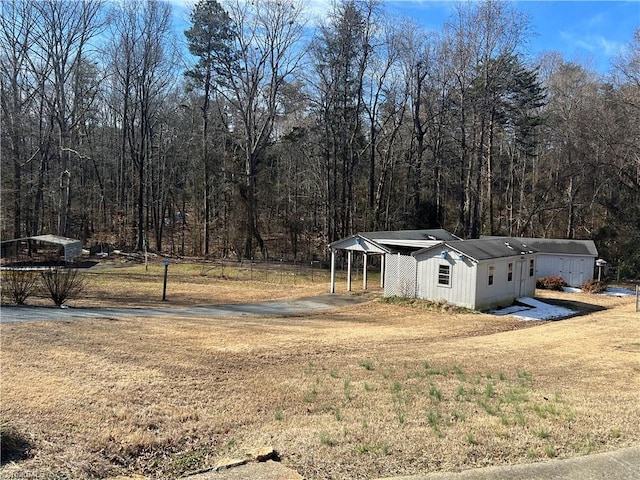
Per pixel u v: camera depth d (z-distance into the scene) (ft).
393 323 56.75
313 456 17.31
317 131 129.80
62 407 22.54
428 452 17.67
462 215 127.85
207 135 130.93
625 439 19.10
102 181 162.50
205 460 17.85
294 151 156.04
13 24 110.93
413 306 68.08
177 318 52.21
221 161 135.95
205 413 22.94
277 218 154.20
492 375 31.01
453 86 121.90
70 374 28.19
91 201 156.76
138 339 39.29
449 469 16.24
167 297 70.38
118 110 142.31
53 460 16.90
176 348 36.96
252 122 127.54
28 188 125.90
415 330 51.85
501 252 71.72
